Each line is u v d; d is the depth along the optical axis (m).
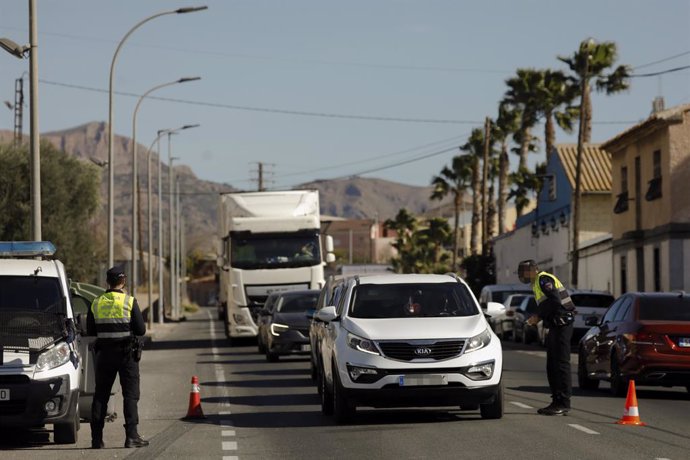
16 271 39.81
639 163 124.88
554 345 44.75
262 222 100.81
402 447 35.72
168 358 90.81
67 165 146.38
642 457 33.00
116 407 50.56
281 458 33.94
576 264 124.81
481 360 41.59
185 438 39.34
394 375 41.16
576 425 41.03
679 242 112.19
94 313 37.41
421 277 46.41
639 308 53.50
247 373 71.75
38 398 36.31
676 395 55.09
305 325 82.12
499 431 39.38
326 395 45.81
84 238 143.62
